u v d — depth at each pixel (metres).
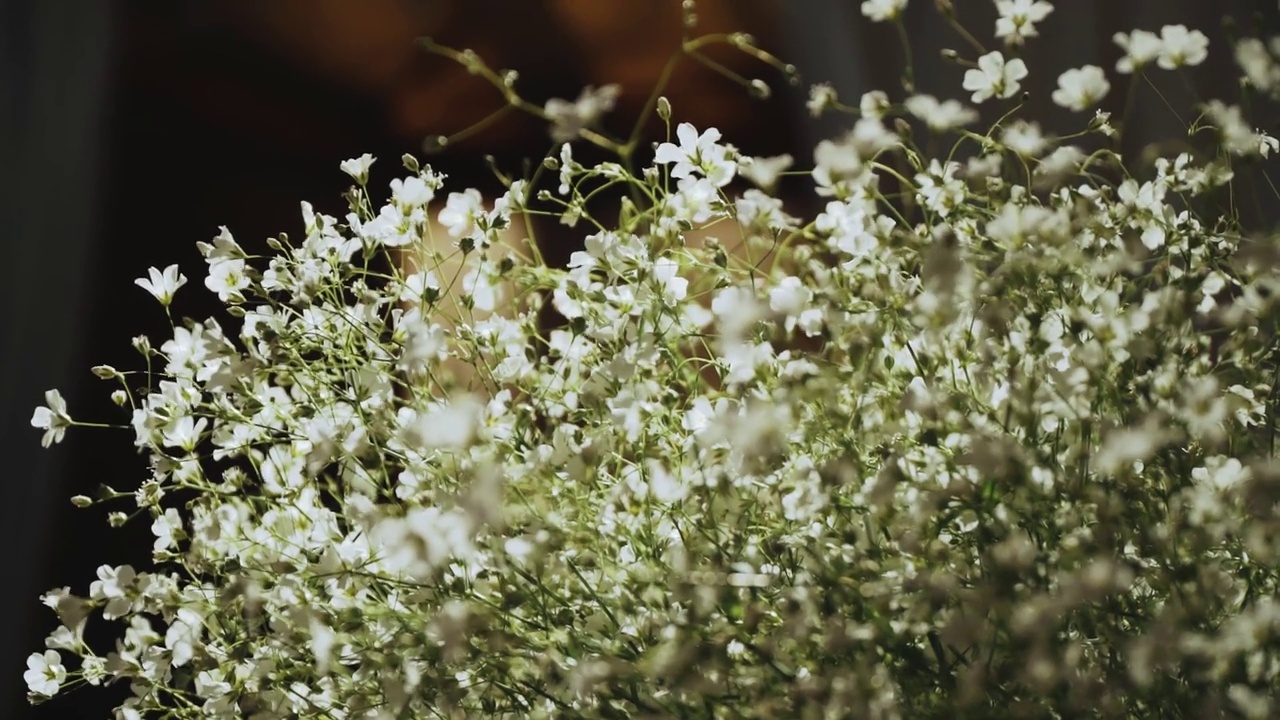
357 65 0.93
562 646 0.46
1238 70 0.90
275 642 0.48
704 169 0.50
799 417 0.47
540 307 0.51
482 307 0.51
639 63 0.90
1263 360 0.47
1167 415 0.45
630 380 0.49
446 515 0.46
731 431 0.46
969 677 0.44
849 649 0.45
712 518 0.47
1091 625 0.45
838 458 0.46
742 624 0.45
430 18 0.90
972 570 0.46
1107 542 0.44
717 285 0.50
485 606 0.46
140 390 0.50
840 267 0.49
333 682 0.49
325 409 0.50
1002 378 0.47
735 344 0.47
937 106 0.49
